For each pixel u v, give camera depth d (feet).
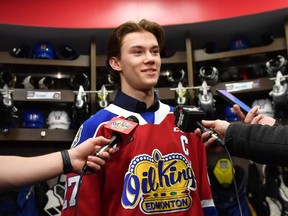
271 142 3.10
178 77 7.75
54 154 3.04
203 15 7.75
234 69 8.23
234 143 3.33
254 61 8.34
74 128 7.59
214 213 3.97
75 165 3.03
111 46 4.32
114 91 7.45
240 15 7.56
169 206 3.59
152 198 3.57
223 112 8.43
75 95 7.41
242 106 3.84
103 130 3.80
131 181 3.58
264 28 8.04
